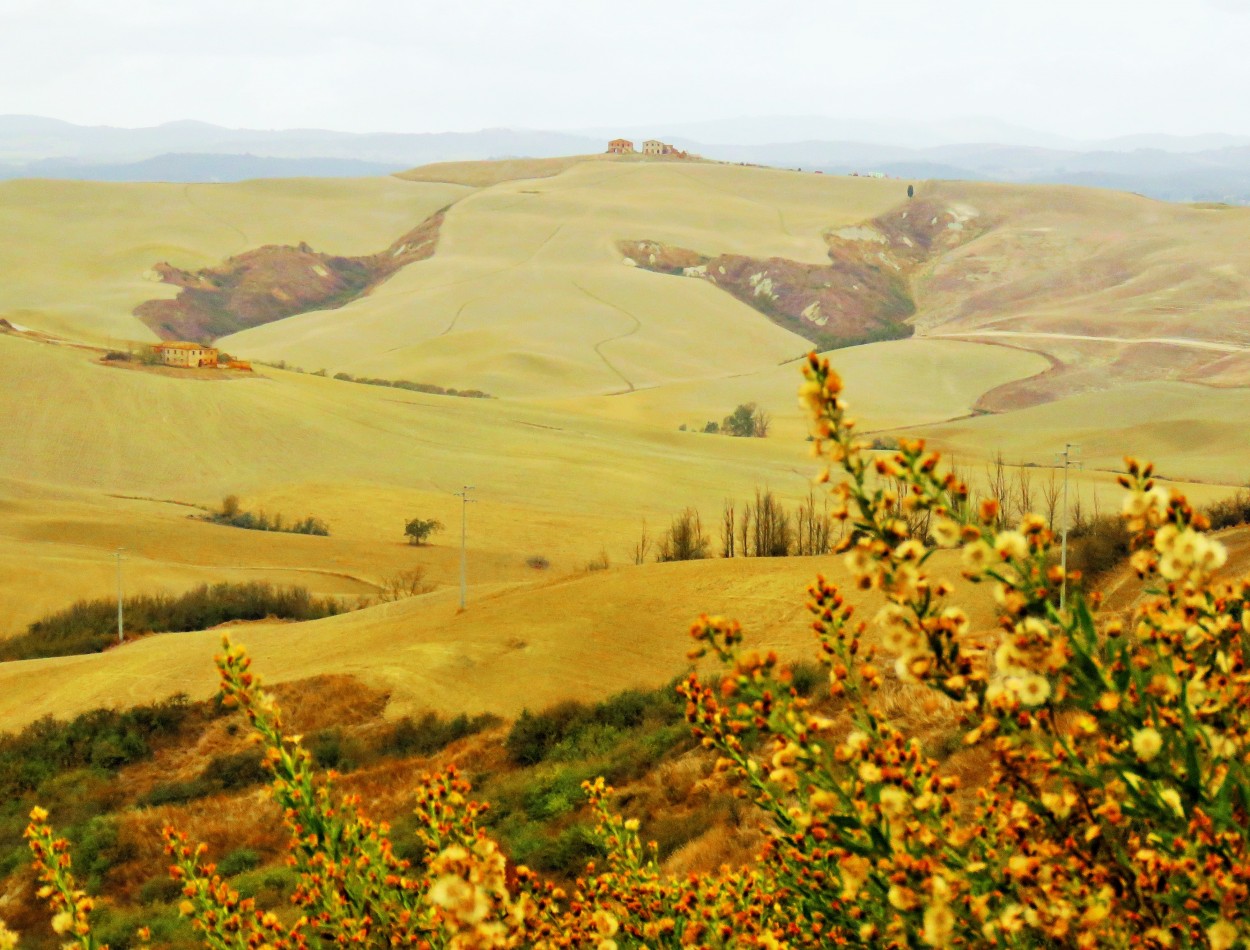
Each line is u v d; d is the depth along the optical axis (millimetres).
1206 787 3051
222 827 36812
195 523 130625
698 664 51812
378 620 70375
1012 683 3002
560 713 43438
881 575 3129
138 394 175625
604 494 152125
